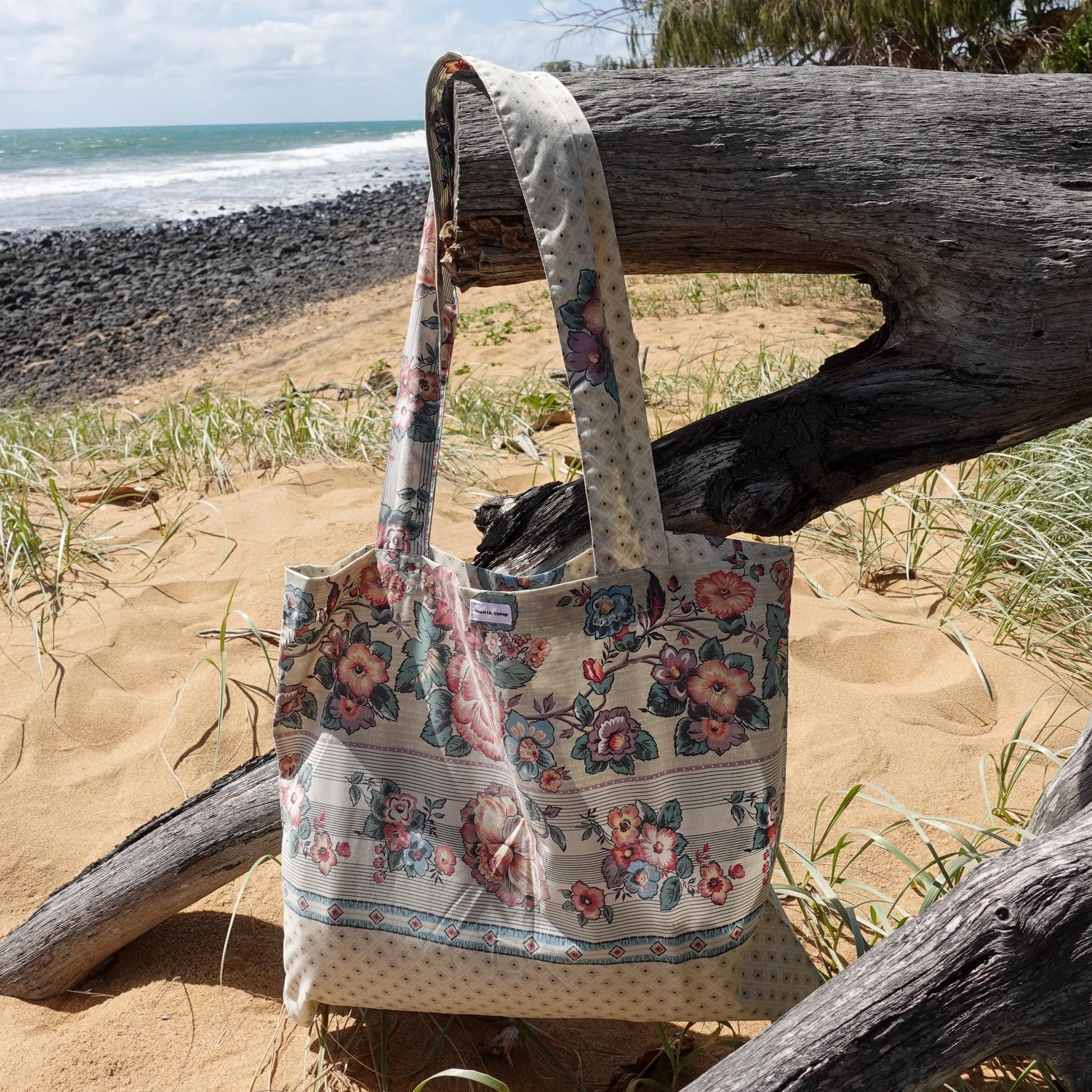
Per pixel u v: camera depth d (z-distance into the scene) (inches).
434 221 57.5
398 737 56.7
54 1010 71.0
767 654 51.1
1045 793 69.2
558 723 51.9
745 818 52.3
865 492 61.2
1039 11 390.9
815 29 384.2
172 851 69.8
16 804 88.8
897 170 53.5
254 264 704.4
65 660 107.4
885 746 93.7
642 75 55.5
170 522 142.8
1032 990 40.5
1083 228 52.0
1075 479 130.9
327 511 144.8
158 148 2630.4
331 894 56.6
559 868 53.4
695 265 60.0
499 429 190.4
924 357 57.6
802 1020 43.4
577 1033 65.8
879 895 69.6
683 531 59.6
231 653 110.7
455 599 54.1
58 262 732.7
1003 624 112.1
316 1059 63.9
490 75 49.8
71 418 223.0
